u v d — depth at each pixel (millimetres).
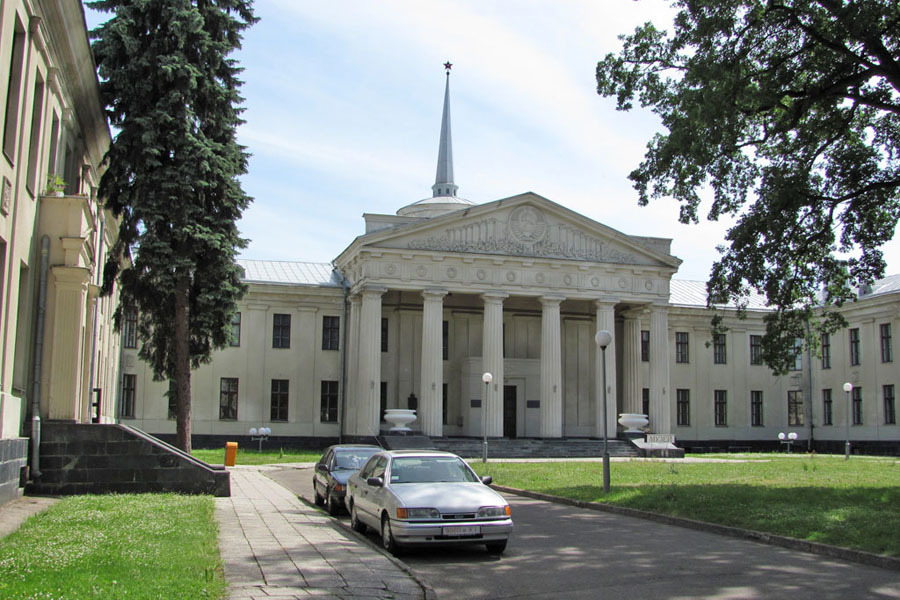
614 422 50656
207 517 15969
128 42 27578
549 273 50219
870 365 55250
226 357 52094
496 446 46156
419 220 48344
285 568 11086
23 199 18719
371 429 46281
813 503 18828
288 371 53000
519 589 10820
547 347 49688
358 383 47781
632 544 14797
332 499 19094
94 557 10297
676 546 14531
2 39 16266
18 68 18188
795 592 10500
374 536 15727
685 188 25953
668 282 52656
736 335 61781
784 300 26578
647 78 25547
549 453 46688
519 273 49750
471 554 13688
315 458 43281
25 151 18688
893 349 53406
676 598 10188
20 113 18203
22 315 19828
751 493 21297
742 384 61375
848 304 56625
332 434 53000
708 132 23359
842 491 21547
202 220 28547
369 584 10258
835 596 10250
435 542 13062
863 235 26125
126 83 27797
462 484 14422
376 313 47344
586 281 50844
